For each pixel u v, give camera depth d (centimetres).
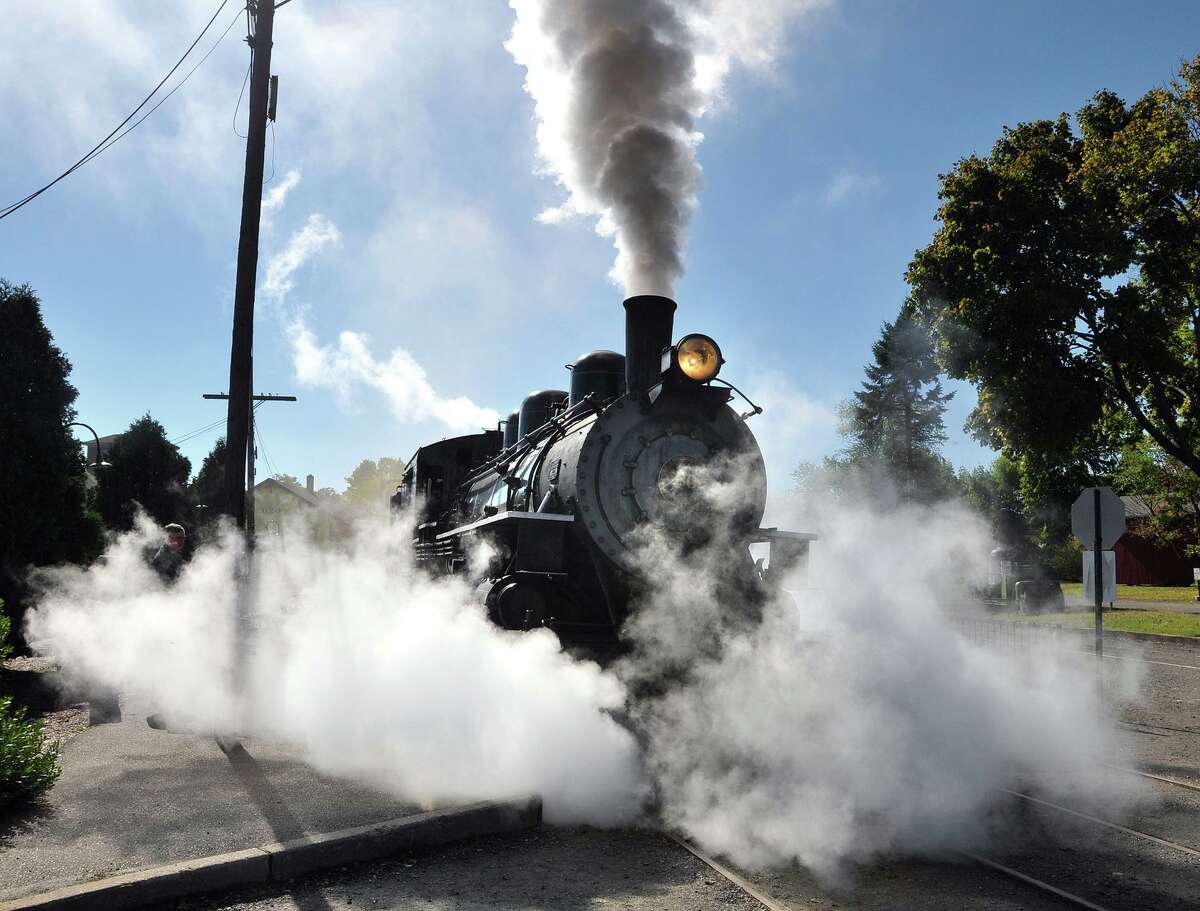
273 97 852
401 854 418
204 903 361
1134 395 1658
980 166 1567
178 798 471
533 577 613
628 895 371
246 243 741
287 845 393
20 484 1229
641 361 685
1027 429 1555
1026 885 389
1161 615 2017
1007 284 1542
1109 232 1430
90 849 392
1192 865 417
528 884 383
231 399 729
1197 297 1566
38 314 1291
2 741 460
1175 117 1447
